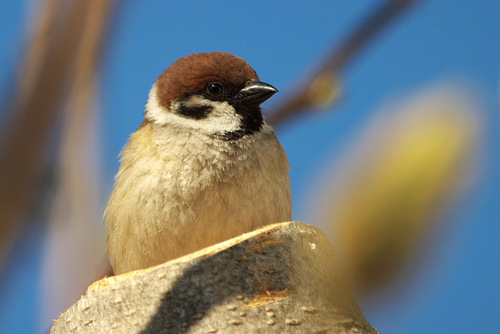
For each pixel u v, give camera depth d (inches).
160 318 158.7
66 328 166.6
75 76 110.4
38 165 102.4
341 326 160.2
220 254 166.4
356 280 129.6
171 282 163.0
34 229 107.9
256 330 155.0
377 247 129.5
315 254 169.8
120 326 159.9
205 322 156.2
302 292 162.6
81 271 151.6
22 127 100.6
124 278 169.9
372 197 131.0
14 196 99.7
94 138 140.0
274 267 165.0
